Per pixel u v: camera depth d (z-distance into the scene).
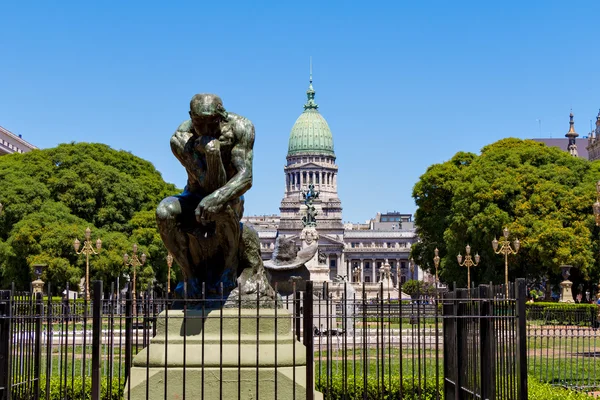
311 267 67.62
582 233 70.56
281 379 12.98
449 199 86.50
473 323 13.94
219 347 13.14
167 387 13.01
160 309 16.05
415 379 18.84
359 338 33.59
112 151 84.31
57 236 68.44
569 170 77.12
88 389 17.30
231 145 13.48
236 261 14.09
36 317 13.87
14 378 14.18
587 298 84.31
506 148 84.81
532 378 20.03
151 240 74.50
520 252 72.94
